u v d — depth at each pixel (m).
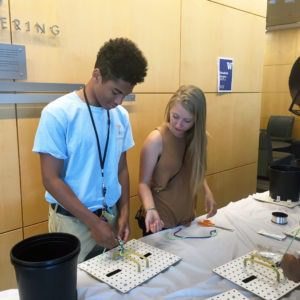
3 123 1.76
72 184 1.29
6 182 1.82
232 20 2.96
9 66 1.69
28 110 1.84
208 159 2.99
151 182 1.61
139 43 2.29
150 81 2.40
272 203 1.86
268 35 5.24
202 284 1.06
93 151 1.29
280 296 1.00
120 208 1.45
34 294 0.85
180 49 2.57
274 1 4.29
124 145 1.46
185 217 1.65
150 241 1.38
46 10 1.81
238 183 3.41
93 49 2.04
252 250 1.31
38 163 1.93
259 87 3.44
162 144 1.56
